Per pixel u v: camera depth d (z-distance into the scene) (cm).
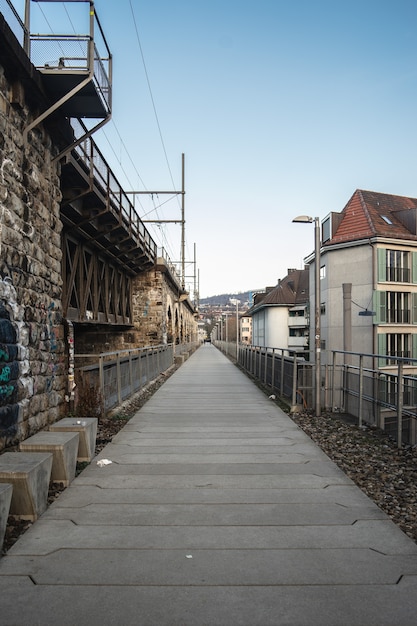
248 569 340
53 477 528
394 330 3325
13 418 566
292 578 328
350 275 3425
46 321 697
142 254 2020
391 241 3309
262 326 6425
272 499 490
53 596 304
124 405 1099
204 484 540
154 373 1814
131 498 491
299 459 650
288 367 1188
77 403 859
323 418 971
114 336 2453
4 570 337
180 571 337
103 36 734
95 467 605
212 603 297
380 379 846
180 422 926
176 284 3259
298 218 1048
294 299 5906
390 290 3319
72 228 1204
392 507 468
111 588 314
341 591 311
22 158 622
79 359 2167
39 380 660
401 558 358
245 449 707
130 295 2422
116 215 1352
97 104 736
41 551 367
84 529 409
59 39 664
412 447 699
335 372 1083
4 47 539
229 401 1235
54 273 743
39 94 648
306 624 276
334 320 3472
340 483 544
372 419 877
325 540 390
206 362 3303
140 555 361
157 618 281
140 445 731
